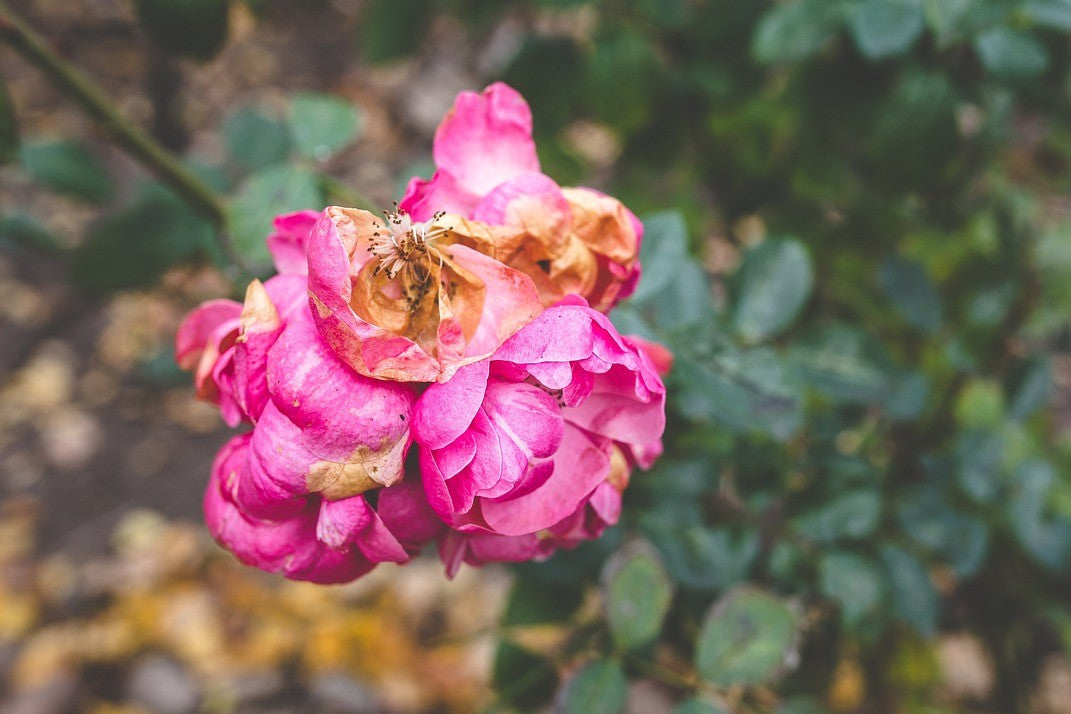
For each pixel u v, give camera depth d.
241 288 0.46
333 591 1.03
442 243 0.36
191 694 0.94
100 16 1.38
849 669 0.66
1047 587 0.61
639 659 0.46
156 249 0.58
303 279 0.37
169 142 0.97
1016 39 0.49
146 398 1.21
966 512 0.55
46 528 1.08
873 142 0.52
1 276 1.32
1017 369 0.56
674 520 0.50
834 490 0.51
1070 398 0.90
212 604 1.02
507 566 0.49
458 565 0.38
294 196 0.46
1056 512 0.55
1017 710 0.65
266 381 0.36
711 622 0.45
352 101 1.40
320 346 0.35
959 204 0.63
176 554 1.05
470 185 0.38
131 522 1.08
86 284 0.58
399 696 0.94
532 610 0.50
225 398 0.38
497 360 0.36
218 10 0.55
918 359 0.63
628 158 0.62
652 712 0.74
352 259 0.35
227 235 0.51
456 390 0.35
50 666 0.96
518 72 0.61
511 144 0.38
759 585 0.52
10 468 1.14
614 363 0.36
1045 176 0.69
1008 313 0.59
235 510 0.37
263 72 1.43
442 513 0.36
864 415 0.57
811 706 0.48
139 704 0.93
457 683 0.95
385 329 0.36
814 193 0.62
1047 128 0.67
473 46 1.04
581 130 1.09
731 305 0.48
